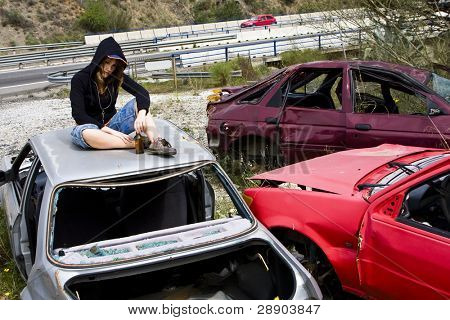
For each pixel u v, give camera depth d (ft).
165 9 202.90
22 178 15.89
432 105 17.87
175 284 11.71
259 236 10.82
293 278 9.93
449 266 9.62
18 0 180.65
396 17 30.07
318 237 12.26
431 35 30.01
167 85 67.51
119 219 12.27
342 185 12.83
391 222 10.77
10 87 71.51
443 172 10.74
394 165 13.58
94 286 11.02
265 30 115.14
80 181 10.81
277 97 20.89
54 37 171.01
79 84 13.23
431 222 10.99
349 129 18.83
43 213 10.59
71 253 10.09
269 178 14.71
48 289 9.40
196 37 135.85
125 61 13.21
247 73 66.59
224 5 200.23
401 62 29.53
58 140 13.39
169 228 11.91
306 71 20.67
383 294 10.97
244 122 21.39
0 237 15.98
